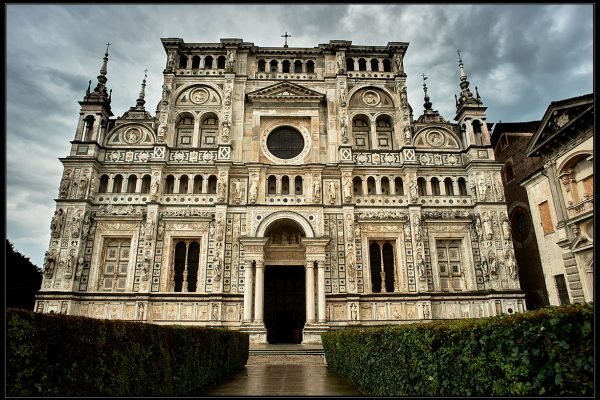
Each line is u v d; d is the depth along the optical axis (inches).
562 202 1121.4
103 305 1491.1
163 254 1576.0
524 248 1742.1
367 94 1903.3
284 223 1674.5
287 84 1827.0
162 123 1738.4
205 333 687.1
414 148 1752.0
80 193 1585.9
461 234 1660.9
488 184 1681.8
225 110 1781.5
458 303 1563.7
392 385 499.8
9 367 288.7
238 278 1561.3
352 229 1626.5
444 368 389.4
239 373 882.8
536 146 1186.0
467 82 1860.2
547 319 274.7
